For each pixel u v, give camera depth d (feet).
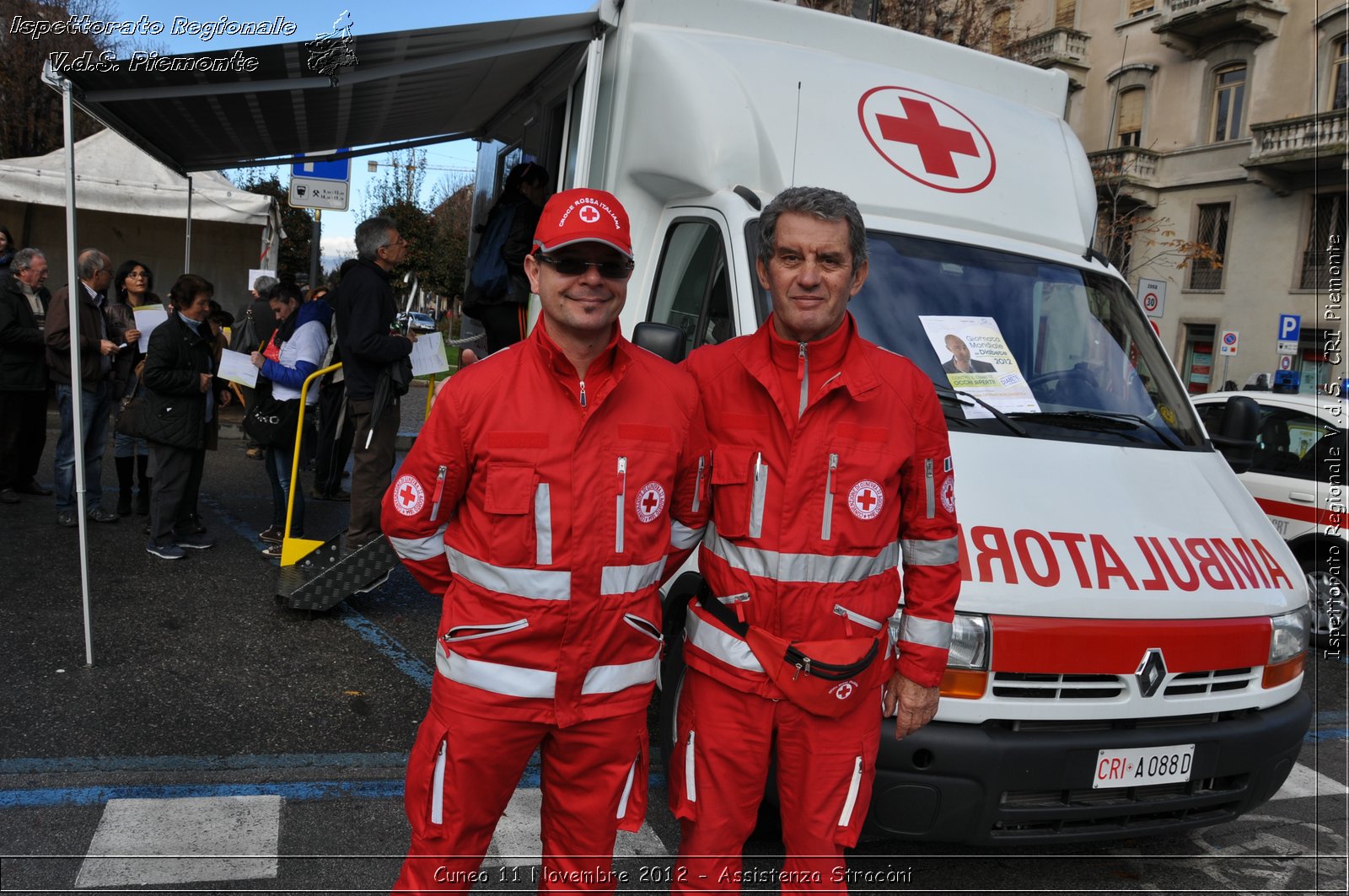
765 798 10.10
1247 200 71.77
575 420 7.22
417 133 23.06
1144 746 9.95
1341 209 66.18
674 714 11.74
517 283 18.43
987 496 10.95
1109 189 78.13
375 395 17.20
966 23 60.54
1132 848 12.52
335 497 28.12
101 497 25.55
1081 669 9.79
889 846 11.93
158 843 10.39
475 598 7.32
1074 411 12.80
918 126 14.44
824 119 13.84
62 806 10.93
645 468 7.38
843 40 15.97
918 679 8.27
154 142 19.11
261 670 15.17
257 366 21.12
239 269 48.67
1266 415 24.79
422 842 7.38
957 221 14.02
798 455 7.82
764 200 13.00
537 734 7.40
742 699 7.91
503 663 7.27
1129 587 10.32
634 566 7.41
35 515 23.04
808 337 7.88
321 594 17.06
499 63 16.55
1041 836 9.95
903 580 9.27
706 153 13.34
